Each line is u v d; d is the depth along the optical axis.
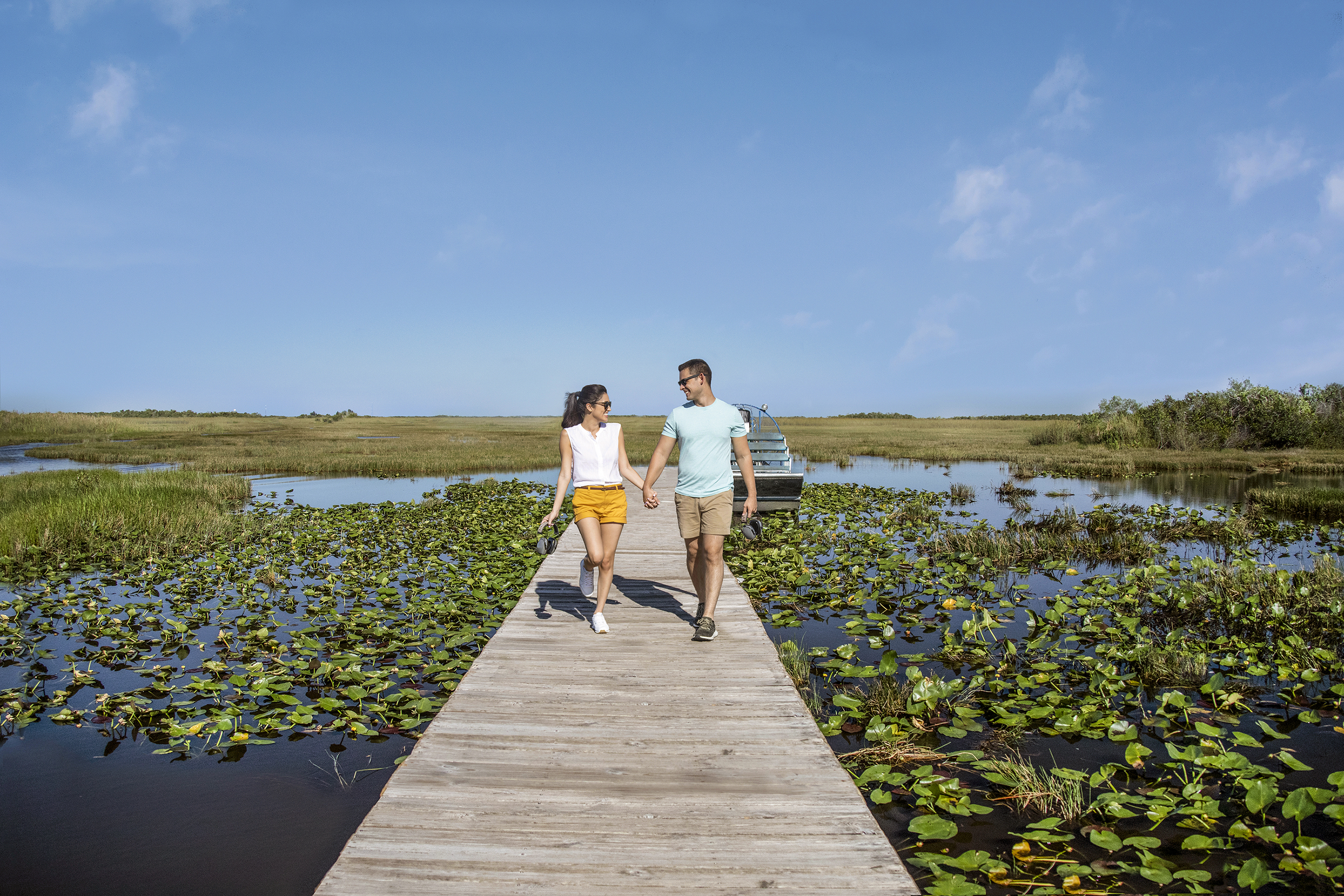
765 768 3.47
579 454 5.28
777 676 4.62
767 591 8.38
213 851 3.55
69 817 3.84
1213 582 8.20
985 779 4.18
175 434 46.19
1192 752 4.14
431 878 2.62
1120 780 4.20
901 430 51.25
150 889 3.25
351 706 5.23
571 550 9.02
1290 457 26.73
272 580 8.69
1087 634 6.71
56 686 5.68
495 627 6.96
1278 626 6.80
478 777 3.35
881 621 7.13
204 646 6.57
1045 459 26.67
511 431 54.72
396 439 43.62
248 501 17.16
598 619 5.42
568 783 3.31
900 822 3.78
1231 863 3.36
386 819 2.99
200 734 4.78
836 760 3.55
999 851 3.50
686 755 3.59
